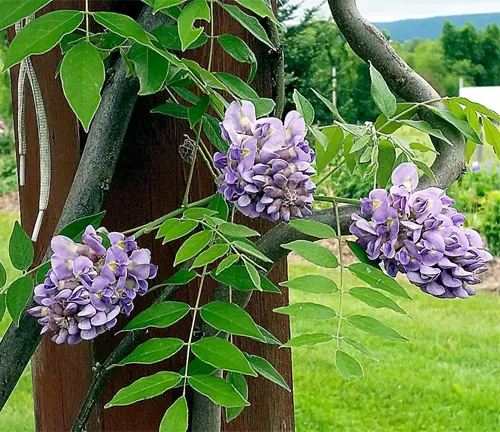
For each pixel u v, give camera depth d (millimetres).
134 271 457
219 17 634
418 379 2137
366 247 471
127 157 628
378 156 583
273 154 439
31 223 673
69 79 399
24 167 635
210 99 538
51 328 440
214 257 455
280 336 684
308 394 2051
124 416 648
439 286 453
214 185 637
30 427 1782
